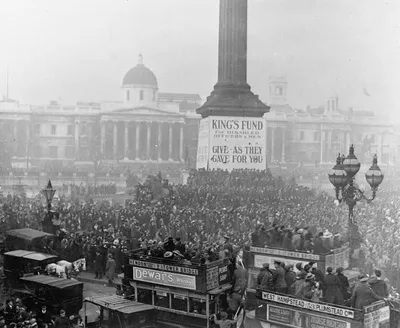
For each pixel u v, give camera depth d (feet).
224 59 255.50
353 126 525.34
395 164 481.05
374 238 113.91
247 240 116.06
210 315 64.59
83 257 103.55
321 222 135.44
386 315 59.16
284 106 547.08
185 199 187.21
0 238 111.04
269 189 203.21
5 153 447.83
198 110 264.52
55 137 512.63
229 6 251.39
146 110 506.07
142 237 111.45
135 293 71.00
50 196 111.55
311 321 60.34
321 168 459.32
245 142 251.39
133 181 320.29
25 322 63.05
